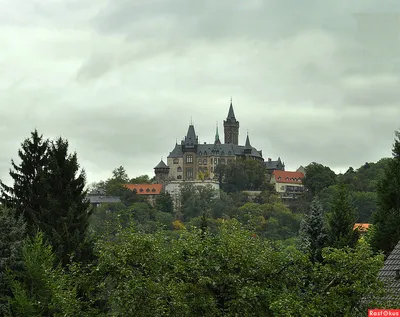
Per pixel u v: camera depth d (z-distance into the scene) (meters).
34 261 53.97
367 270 31.61
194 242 33.91
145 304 31.66
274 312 30.66
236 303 31.75
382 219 57.84
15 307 52.41
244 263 32.91
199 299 32.06
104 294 35.56
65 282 35.38
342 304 31.05
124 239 34.75
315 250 55.34
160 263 33.59
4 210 59.84
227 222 35.94
